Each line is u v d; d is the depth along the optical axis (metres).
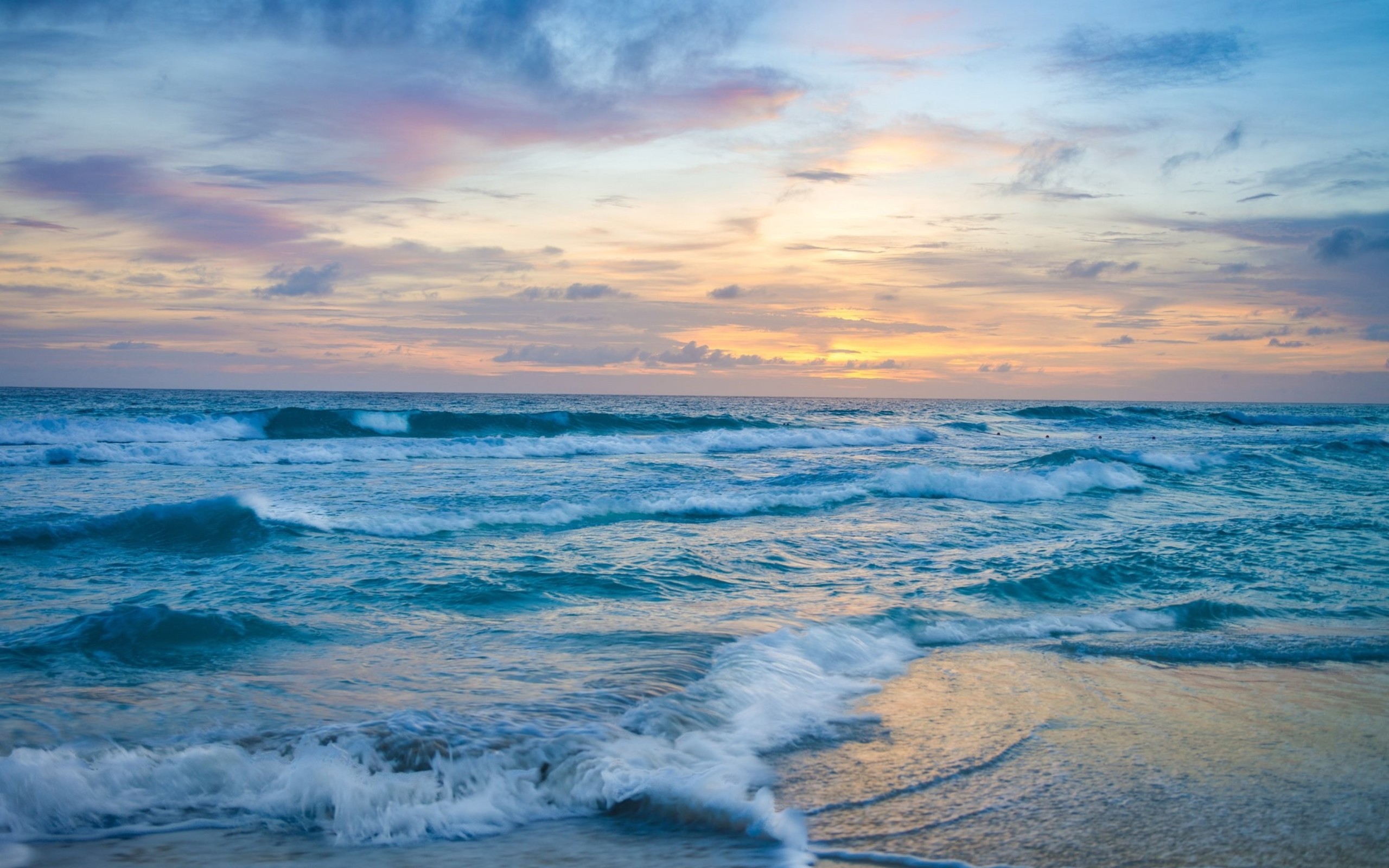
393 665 5.85
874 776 4.28
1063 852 3.45
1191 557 10.46
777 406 97.69
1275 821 3.76
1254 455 24.88
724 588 8.70
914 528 12.88
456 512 12.89
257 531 10.90
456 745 4.26
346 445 23.78
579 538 11.41
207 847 3.42
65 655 5.82
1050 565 9.87
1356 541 11.64
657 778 4.05
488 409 67.38
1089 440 36.59
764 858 3.39
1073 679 6.01
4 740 4.23
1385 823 3.76
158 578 8.69
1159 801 3.97
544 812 3.85
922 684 5.89
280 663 5.83
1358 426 52.09
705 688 5.38
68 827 3.50
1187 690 5.78
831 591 8.64
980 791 4.10
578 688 5.32
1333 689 5.82
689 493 15.80
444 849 3.47
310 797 3.81
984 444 34.31
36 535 10.29
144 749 4.16
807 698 5.45
